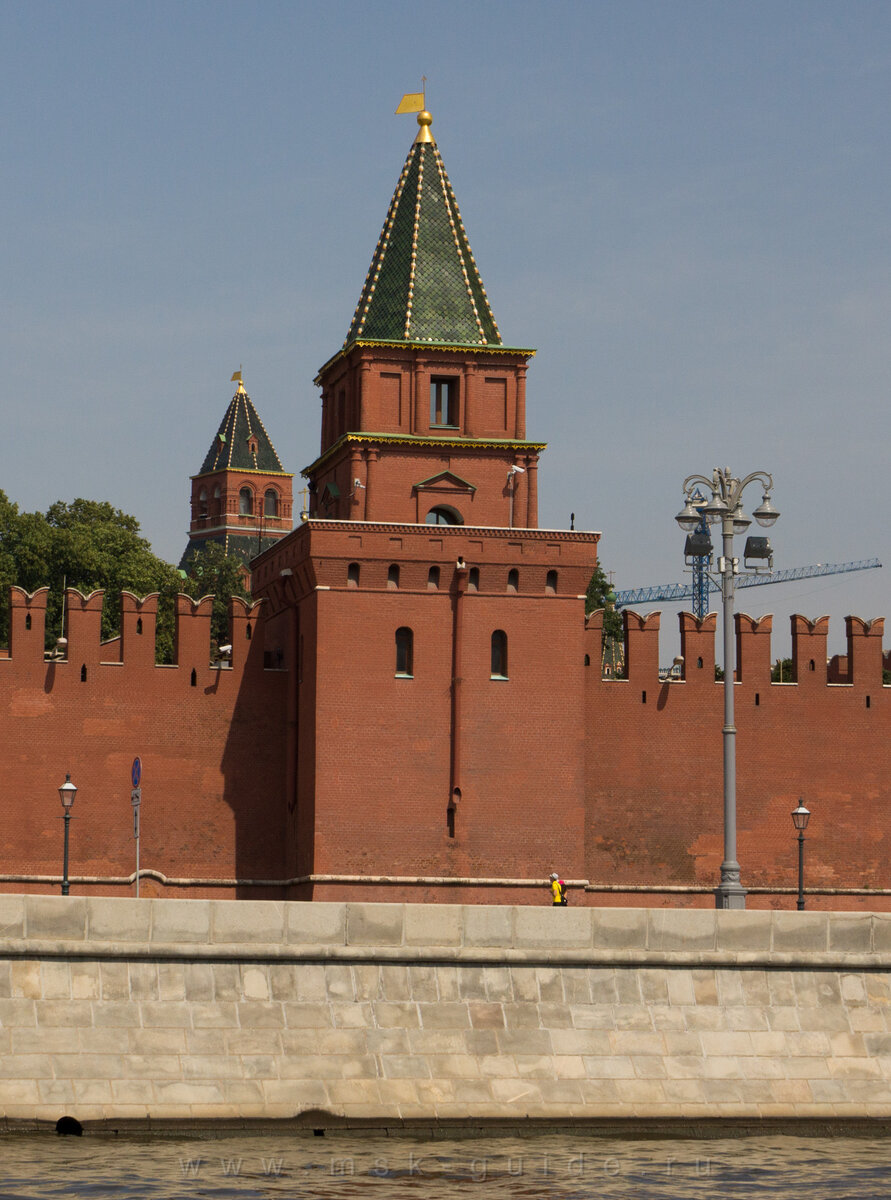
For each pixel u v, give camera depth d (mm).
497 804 64125
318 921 39188
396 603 64188
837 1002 41188
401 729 63844
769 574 52594
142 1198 31469
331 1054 38344
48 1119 36469
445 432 67125
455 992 39531
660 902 67625
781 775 69125
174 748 66688
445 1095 38375
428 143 70000
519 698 64688
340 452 67438
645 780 68250
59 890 64938
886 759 70125
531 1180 34406
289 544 66500
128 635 66625
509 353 67562
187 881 66125
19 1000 37250
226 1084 37531
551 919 40219
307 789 64250
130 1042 37438
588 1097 38969
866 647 70438
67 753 65562
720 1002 40625
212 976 38438
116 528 124188
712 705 69062
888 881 69438
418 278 67875
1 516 120750
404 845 63406
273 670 68000
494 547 64812
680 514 52219
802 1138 39094
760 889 68312
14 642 65375
